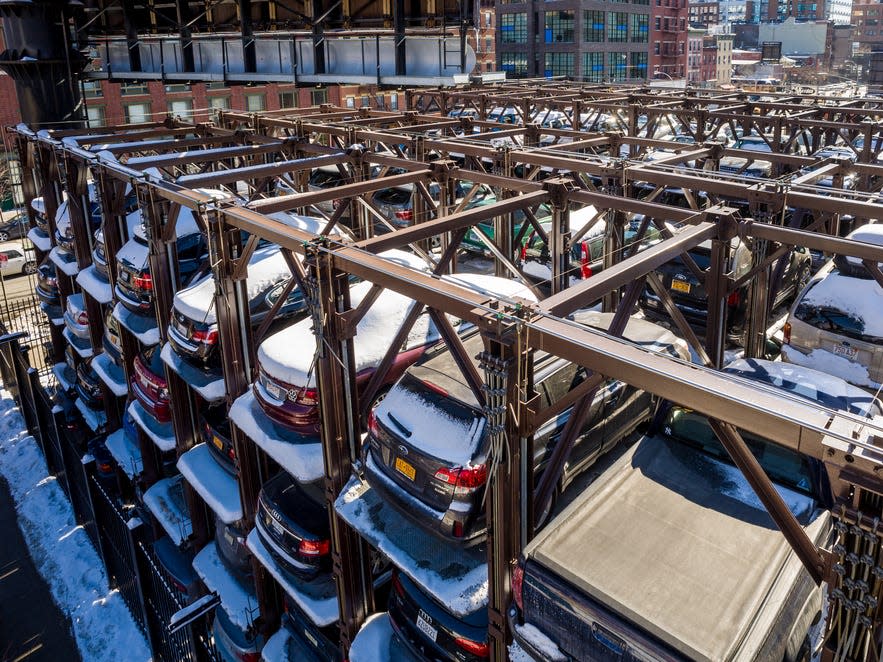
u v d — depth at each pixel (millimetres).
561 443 5355
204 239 10922
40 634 11656
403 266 5664
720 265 7629
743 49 161250
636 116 20000
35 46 17609
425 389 6230
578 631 4703
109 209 11352
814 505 5641
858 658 3539
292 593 7680
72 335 14680
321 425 6676
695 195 13680
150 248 9602
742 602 4562
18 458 16844
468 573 5773
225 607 9258
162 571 10344
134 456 12156
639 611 4484
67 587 12680
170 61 20734
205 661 9570
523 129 15773
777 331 11297
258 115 17938
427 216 13273
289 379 7266
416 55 15797
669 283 10984
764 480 3924
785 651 4586
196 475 9516
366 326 7707
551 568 4844
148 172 9625
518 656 5371
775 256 8320
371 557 7277
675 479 5793
